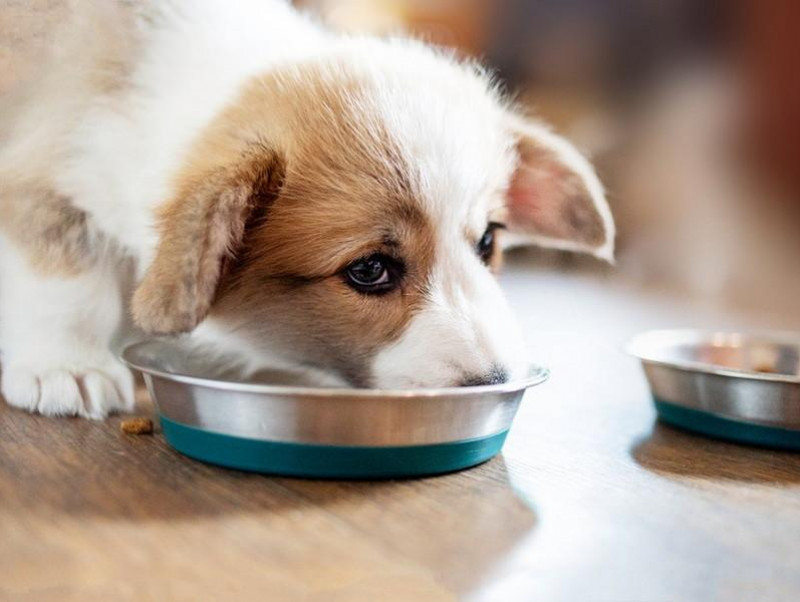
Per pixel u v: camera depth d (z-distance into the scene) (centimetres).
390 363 50
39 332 56
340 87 52
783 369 63
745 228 147
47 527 42
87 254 56
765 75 142
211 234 46
